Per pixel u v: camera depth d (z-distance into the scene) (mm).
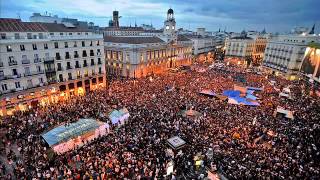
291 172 23734
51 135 28047
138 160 25328
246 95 51312
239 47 129625
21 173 23250
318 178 22734
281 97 51531
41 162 24734
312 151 28094
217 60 138875
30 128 33750
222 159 26203
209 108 42594
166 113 39188
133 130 32594
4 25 44188
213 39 157125
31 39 45375
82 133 29500
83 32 59344
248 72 83750
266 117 38875
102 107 41438
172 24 100812
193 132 32250
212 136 31016
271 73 96312
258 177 22781
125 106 42156
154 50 87062
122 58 81188
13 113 42156
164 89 55656
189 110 41969
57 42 50719
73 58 54969
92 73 60656
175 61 103062
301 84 69125
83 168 24000
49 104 47719
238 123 35156
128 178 23250
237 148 28156
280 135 31781
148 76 76812
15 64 43625
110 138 30547
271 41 98375
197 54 134875
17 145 29734
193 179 24094
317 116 40062
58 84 52344
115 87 57375
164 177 23609
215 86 59312
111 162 24500
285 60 87625
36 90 47719
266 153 27141
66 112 39438
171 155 26891
